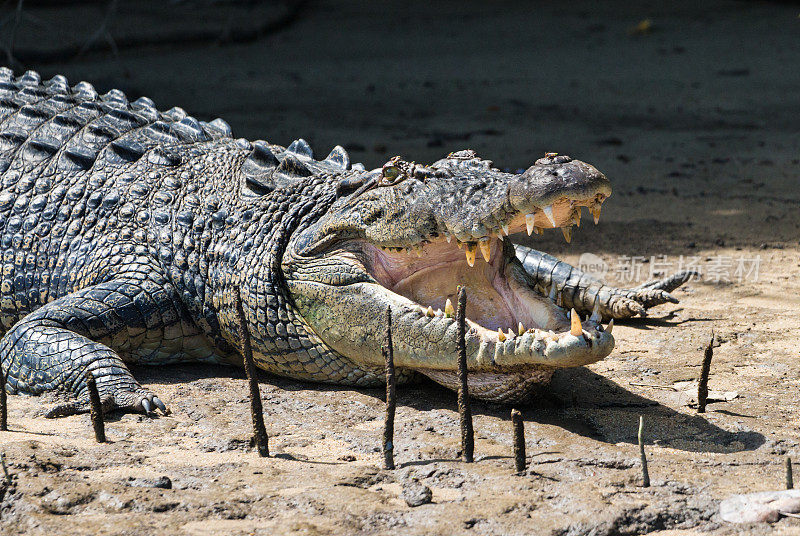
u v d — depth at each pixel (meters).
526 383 13.12
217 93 45.03
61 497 10.34
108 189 17.17
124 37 56.62
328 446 12.29
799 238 23.81
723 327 17.48
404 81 49.62
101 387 13.95
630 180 30.62
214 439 12.45
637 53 57.31
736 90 46.19
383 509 10.22
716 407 13.59
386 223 13.71
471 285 14.52
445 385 13.97
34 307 17.06
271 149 18.08
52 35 55.53
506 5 78.38
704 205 27.44
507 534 9.66
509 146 34.84
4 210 17.45
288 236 15.45
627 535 9.86
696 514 10.20
